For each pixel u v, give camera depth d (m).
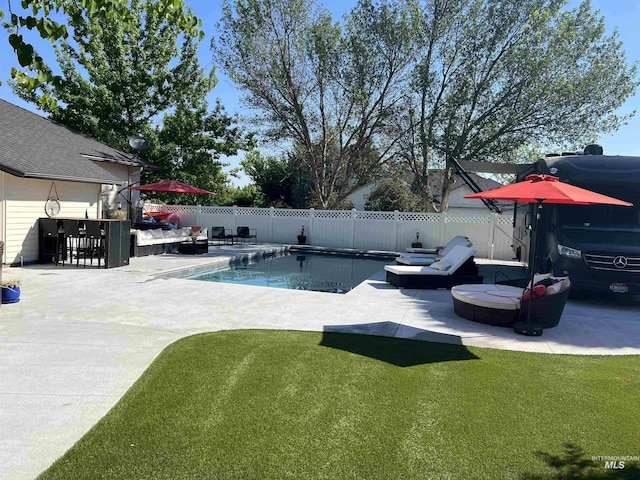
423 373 4.91
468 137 21.30
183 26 4.39
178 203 26.44
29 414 3.79
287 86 22.53
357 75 21.89
